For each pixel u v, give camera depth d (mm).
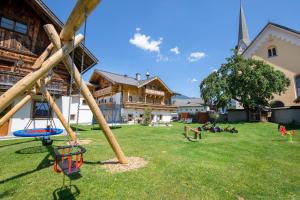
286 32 23281
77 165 3389
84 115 25281
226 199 3309
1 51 11422
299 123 17578
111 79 27844
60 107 13875
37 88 8516
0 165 5137
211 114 23188
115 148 5164
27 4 12523
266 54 24984
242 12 44625
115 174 4383
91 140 9414
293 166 5238
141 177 4215
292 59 22578
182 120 33125
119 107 26438
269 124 17359
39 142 9000
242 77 19781
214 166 5113
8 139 10297
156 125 21656
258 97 19875
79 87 4340
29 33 12609
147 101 32281
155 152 6730
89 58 13719
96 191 3535
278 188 3791
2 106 3264
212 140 9938
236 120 23500
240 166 5168
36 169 4797
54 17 11945
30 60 12508
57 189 3617
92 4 3436
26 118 12336
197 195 3434
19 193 3473
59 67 13992
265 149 7582
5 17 11750
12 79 10891
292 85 22188
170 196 3383
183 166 5035
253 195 3500
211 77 22359
